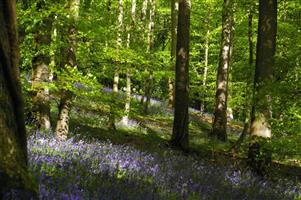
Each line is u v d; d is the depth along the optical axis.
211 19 35.25
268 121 12.76
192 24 37.03
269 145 11.17
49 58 13.06
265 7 13.49
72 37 11.77
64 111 12.28
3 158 4.18
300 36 15.52
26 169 4.40
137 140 18.03
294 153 11.26
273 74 13.20
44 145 9.72
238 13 24.83
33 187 4.36
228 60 23.55
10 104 4.38
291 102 11.09
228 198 8.47
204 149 19.61
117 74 19.17
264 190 10.58
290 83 10.93
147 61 18.86
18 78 4.53
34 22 10.77
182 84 18.22
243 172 12.23
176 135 18.22
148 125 24.14
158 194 7.08
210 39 36.03
